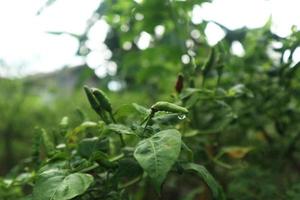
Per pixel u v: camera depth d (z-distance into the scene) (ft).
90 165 1.26
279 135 2.22
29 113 4.13
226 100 1.81
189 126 1.76
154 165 1.01
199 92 1.55
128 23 2.52
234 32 2.30
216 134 1.90
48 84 4.55
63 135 1.47
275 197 1.81
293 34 1.76
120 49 2.83
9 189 1.68
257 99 2.01
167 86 2.52
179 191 2.68
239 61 2.05
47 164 1.30
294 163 2.27
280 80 1.90
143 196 1.99
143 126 1.23
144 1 2.29
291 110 2.08
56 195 1.07
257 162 2.20
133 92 2.99
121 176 1.23
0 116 4.11
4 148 4.08
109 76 2.82
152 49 2.39
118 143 1.60
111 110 1.29
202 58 2.08
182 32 2.23
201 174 1.15
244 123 2.11
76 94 3.76
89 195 1.27
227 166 1.77
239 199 1.85
